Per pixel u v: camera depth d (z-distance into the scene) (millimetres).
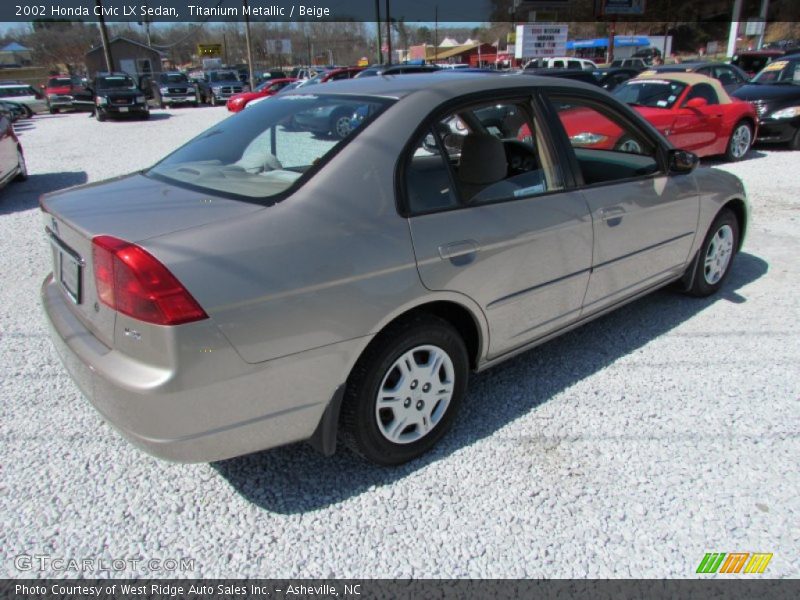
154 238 2043
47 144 14867
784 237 5902
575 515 2430
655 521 2398
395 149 2469
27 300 4598
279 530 2369
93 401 2209
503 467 2707
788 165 9633
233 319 2031
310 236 2201
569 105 3305
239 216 2172
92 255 2139
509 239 2766
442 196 2605
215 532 2361
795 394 3230
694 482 2604
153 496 2551
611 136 3959
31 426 3012
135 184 2738
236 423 2156
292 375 2211
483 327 2801
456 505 2492
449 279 2551
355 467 2727
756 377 3402
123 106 20781
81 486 2604
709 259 4312
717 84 9766
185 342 1964
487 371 3529
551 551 2264
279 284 2111
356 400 2430
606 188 3293
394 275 2373
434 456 2787
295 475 2676
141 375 2012
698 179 3943
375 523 2402
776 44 37438
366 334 2338
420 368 2613
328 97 2881
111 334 2115
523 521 2402
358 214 2324
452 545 2295
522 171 3076
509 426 2998
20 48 71000
